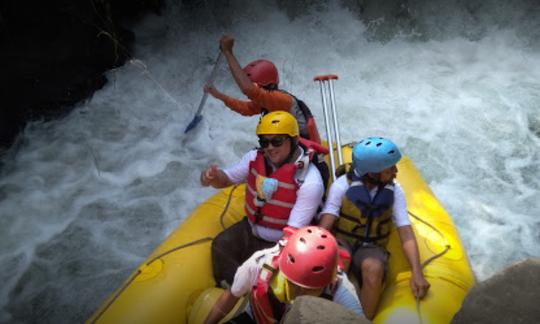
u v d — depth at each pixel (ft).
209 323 7.24
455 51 19.13
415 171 10.93
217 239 8.71
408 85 17.61
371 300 7.75
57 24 16.53
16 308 10.92
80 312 10.80
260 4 20.61
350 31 20.01
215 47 19.69
